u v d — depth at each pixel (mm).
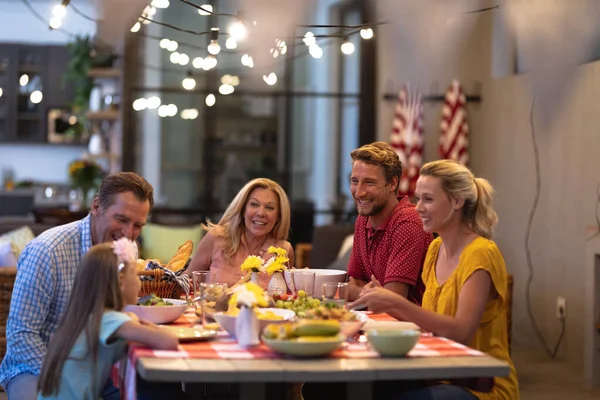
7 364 3043
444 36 8383
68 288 3064
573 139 6422
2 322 4777
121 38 9398
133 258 2750
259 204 3982
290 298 3238
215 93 9562
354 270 3932
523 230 7203
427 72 8680
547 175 6820
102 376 2631
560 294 6578
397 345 2393
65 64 12414
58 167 12719
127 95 9477
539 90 6961
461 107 8203
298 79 9562
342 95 9469
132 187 3014
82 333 2564
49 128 12352
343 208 9609
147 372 2195
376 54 9258
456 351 2504
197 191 9617
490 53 7918
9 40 12484
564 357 6488
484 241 2945
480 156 8180
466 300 2842
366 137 9398
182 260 3762
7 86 12289
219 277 3986
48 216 7953
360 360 2367
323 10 9125
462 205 2984
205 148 9594
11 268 4785
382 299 2746
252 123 9625
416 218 3605
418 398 2680
